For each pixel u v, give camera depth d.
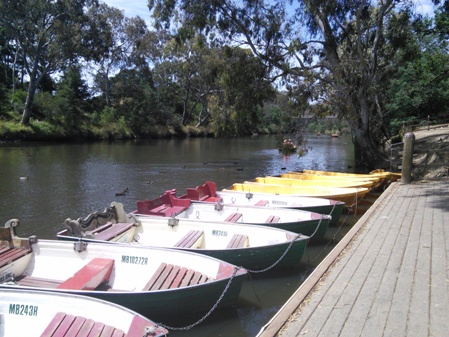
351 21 24.20
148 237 8.50
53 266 6.50
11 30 39.47
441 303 4.51
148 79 61.62
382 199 11.01
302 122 22.52
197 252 6.91
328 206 10.54
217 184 18.95
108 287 6.25
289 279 7.46
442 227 7.82
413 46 24.28
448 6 22.50
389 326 4.03
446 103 32.16
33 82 41.06
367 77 22.41
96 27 43.72
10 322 4.73
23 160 26.09
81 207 13.78
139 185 18.30
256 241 8.09
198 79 61.78
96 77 57.31
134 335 4.11
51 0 39.25
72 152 32.72
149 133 56.50
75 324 4.41
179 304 5.44
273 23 21.33
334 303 4.61
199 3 20.69
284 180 14.79
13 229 6.55
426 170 15.91
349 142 56.59
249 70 21.67
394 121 33.59
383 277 5.33
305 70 22.05
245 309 6.31
